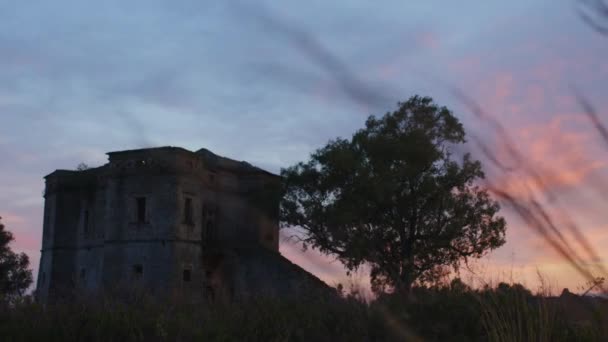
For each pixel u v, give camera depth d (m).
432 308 13.27
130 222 42.50
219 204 44.09
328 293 16.38
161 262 41.00
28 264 52.81
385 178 36.94
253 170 43.97
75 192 48.53
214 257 43.81
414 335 12.33
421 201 36.91
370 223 35.97
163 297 19.02
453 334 12.39
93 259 45.62
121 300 17.84
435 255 37.06
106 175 45.41
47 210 49.97
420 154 37.00
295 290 18.27
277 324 15.17
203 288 40.81
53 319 16.34
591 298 4.03
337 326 13.86
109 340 14.81
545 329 5.61
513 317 6.05
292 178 40.03
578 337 6.11
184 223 42.25
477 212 37.59
